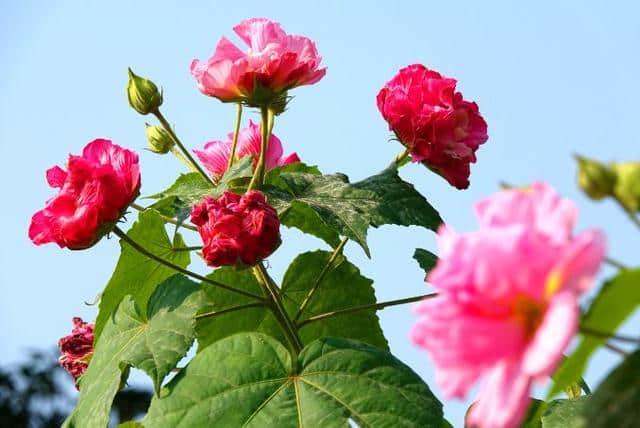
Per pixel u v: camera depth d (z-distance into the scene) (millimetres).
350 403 1486
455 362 1083
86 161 1557
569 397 1519
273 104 1641
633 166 1161
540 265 1071
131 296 1601
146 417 1513
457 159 1639
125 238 1573
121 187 1559
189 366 1525
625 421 1150
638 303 1134
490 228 1113
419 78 1644
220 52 1607
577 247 1027
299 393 1501
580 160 1167
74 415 1578
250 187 1600
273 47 1594
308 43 1620
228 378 1514
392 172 1635
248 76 1591
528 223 1112
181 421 1501
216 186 1628
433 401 1482
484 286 1080
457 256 1114
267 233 1516
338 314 1667
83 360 1670
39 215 1574
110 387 1547
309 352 1523
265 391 1506
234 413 1496
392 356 1517
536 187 1121
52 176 1593
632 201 1161
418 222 1592
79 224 1545
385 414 1476
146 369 1522
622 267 1150
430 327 1102
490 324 1077
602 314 1137
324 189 1615
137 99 1663
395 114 1636
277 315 1603
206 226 1523
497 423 1045
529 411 1512
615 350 1185
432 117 1629
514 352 1072
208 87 1601
